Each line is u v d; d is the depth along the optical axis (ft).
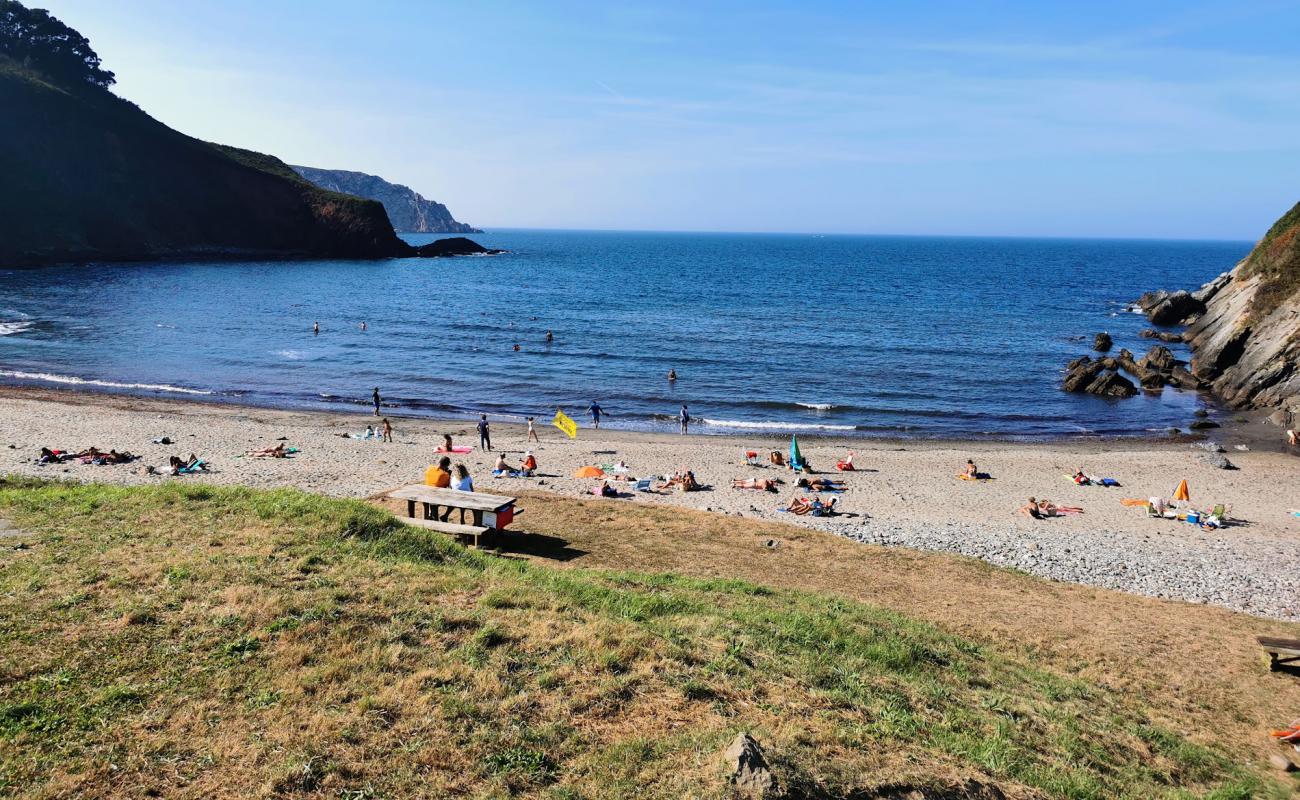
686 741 24.36
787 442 119.14
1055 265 619.26
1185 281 454.40
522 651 30.22
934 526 76.74
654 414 138.00
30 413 114.01
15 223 352.08
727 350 196.95
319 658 27.94
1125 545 73.15
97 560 35.53
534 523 64.03
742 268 526.57
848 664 34.86
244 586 33.30
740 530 65.92
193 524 42.57
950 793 23.59
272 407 132.26
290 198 492.54
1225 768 32.32
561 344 202.18
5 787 19.69
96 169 401.70
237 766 21.43
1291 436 121.70
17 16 433.07
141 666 26.23
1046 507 83.82
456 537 53.83
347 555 39.99
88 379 145.89
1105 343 203.00
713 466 99.76
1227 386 158.71
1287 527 80.64
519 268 489.26
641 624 35.12
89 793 19.84
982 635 45.44
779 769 21.98
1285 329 154.20
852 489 91.35
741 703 28.02
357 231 509.76
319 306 262.88
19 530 40.29
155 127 459.32
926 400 151.53
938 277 458.50
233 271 384.27
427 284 357.00
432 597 34.96
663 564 54.54
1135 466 106.52
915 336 222.28
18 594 30.99
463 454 101.40
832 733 26.13
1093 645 45.55
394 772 21.83
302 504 47.32
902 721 29.04
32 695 23.79
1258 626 51.24
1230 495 92.84
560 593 38.60
